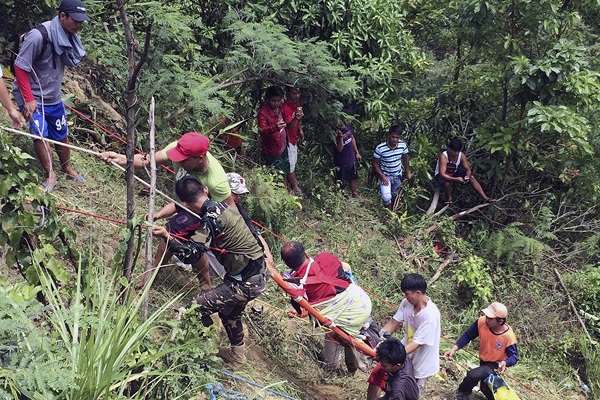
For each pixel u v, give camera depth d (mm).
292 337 6090
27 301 3402
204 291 5066
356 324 5566
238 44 7570
